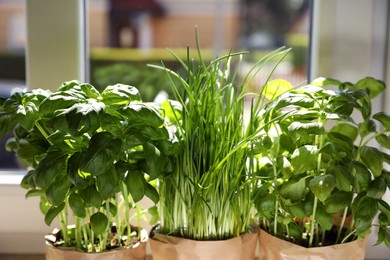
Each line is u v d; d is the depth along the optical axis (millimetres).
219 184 787
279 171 813
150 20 2750
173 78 1289
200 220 785
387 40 986
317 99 769
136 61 1729
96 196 705
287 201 744
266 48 2045
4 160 1164
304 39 1060
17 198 999
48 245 798
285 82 867
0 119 713
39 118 724
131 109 689
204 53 1839
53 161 699
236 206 806
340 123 920
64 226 821
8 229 1011
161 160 716
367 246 1018
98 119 654
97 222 750
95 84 1185
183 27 2744
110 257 764
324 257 758
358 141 1035
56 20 977
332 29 986
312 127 706
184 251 764
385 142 783
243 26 2330
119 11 2611
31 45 984
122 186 775
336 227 868
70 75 996
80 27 988
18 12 1068
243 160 795
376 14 985
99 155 661
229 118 763
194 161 779
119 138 688
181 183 791
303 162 719
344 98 750
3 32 1586
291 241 810
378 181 727
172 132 769
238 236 789
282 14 1940
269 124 767
